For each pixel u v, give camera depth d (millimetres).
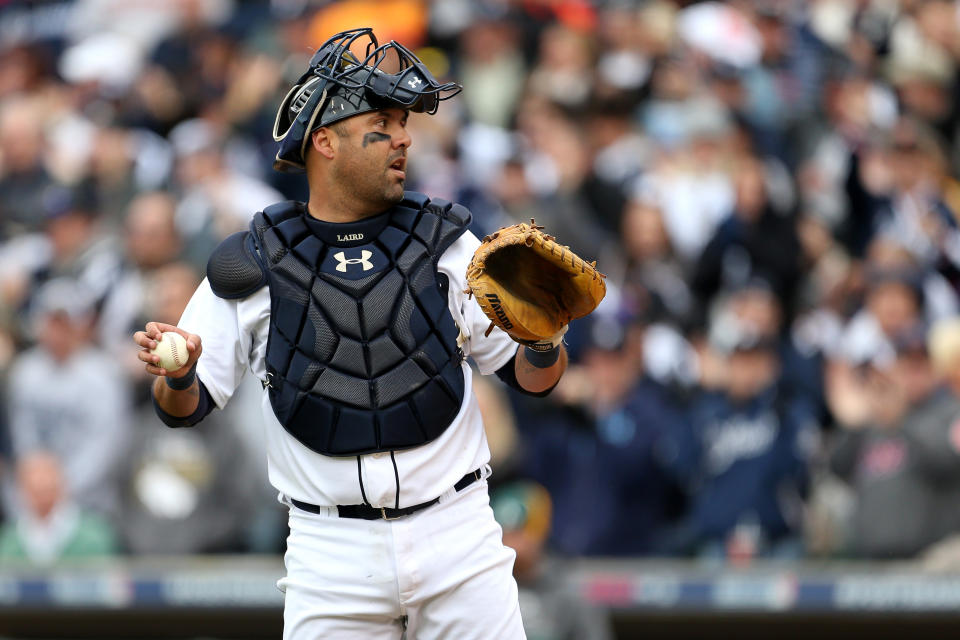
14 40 41625
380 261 10492
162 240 29219
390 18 36906
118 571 23844
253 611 23625
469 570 10664
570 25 36625
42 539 25312
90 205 31906
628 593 22953
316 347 10383
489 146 32781
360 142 10422
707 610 22719
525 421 25812
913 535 22797
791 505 24281
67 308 26938
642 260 29094
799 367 26031
